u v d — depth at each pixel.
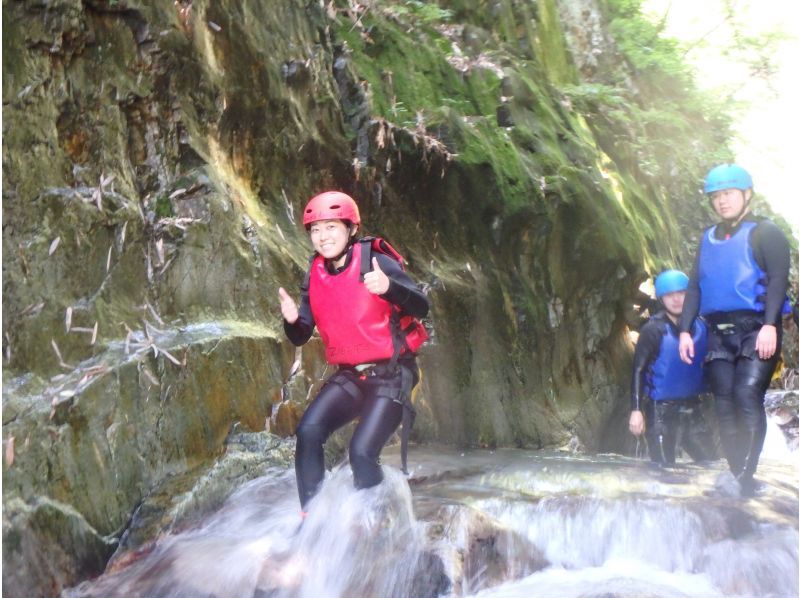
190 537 3.22
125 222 3.61
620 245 6.43
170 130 4.00
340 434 4.33
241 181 4.50
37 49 3.36
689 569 3.45
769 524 3.57
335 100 5.32
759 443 4.02
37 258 3.18
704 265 4.34
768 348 4.00
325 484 3.21
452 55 6.57
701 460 5.27
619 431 6.55
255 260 4.15
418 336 3.32
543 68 8.20
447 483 4.11
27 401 2.96
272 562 2.96
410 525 3.17
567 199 6.22
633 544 3.53
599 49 9.70
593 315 6.54
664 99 9.98
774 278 4.09
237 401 3.76
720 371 4.23
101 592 2.88
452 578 3.01
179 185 3.97
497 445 5.42
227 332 3.83
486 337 5.65
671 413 5.22
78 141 3.51
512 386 5.71
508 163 6.01
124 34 3.77
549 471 4.39
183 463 3.46
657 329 5.20
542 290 6.23
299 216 4.86
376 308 3.21
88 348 3.28
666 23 10.47
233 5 4.49
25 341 3.06
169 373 3.48
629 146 8.41
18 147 3.20
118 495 3.16
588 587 3.12
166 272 3.76
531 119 6.72
